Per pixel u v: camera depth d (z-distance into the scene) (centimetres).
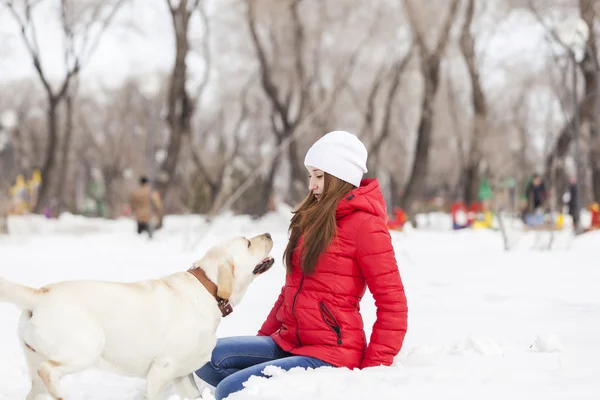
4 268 950
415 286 746
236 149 3622
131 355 317
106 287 314
